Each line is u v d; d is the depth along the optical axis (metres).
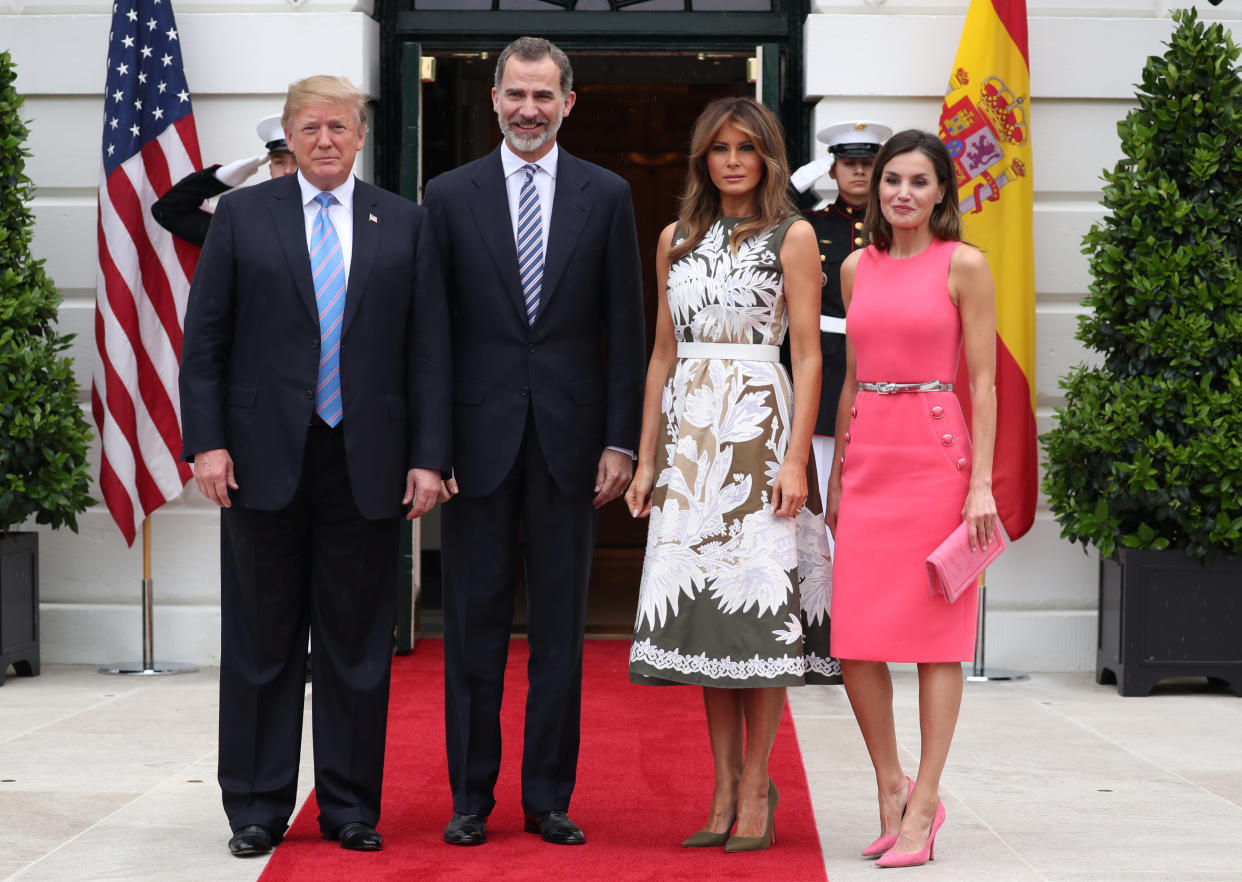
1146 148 8.55
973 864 5.14
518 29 9.97
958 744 7.22
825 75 9.53
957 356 5.36
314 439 5.36
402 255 5.43
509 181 5.64
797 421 5.39
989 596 9.61
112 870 5.04
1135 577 8.59
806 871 5.04
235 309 5.43
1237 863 5.15
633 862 5.14
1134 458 8.42
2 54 8.88
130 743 7.15
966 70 9.12
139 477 9.30
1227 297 8.41
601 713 7.94
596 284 5.67
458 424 5.57
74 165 9.63
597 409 5.65
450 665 5.59
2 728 7.50
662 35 9.94
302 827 5.64
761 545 5.34
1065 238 9.59
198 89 9.56
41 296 8.88
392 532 5.50
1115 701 8.48
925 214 5.34
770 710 5.37
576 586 5.60
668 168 14.05
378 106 10.06
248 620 5.42
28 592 9.08
